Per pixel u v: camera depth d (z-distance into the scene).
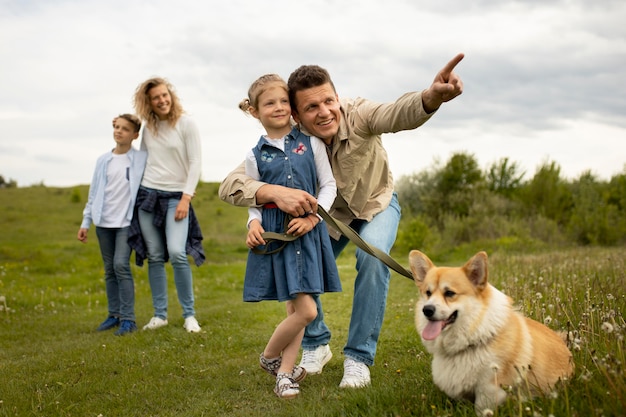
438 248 20.81
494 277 8.95
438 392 3.59
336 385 4.37
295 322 4.11
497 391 3.21
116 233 7.42
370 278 4.30
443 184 28.19
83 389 4.63
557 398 3.14
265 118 4.22
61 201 41.66
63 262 17.67
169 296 11.21
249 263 4.18
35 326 7.98
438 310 3.36
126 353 5.91
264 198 4.06
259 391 4.46
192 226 7.38
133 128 7.56
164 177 7.20
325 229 4.25
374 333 4.33
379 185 4.66
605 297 5.33
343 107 4.38
